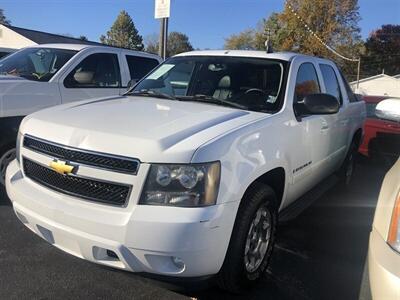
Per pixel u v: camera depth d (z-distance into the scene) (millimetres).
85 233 2787
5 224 4430
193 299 3307
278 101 3898
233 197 2869
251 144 3168
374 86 59875
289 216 4160
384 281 2121
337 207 5633
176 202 2693
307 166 4285
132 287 3422
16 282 3404
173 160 2707
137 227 2646
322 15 66188
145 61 7488
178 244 2641
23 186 3213
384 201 2467
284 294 3443
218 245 2789
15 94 5305
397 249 2182
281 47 66250
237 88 4117
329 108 3971
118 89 6785
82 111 3457
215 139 2906
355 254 4230
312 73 4727
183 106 3721
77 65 6266
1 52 10977
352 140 6117
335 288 3582
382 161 8125
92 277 3531
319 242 4488
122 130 2945
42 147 3127
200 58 4641
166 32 10078
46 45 6848
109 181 2783
